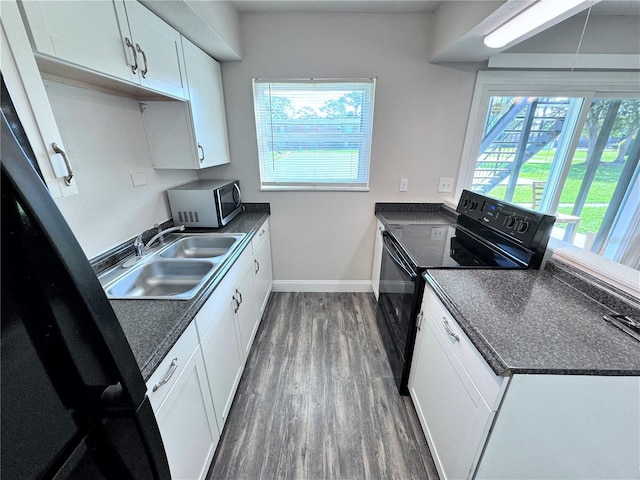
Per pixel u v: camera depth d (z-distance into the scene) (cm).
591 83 209
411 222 214
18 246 30
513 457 86
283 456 134
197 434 110
